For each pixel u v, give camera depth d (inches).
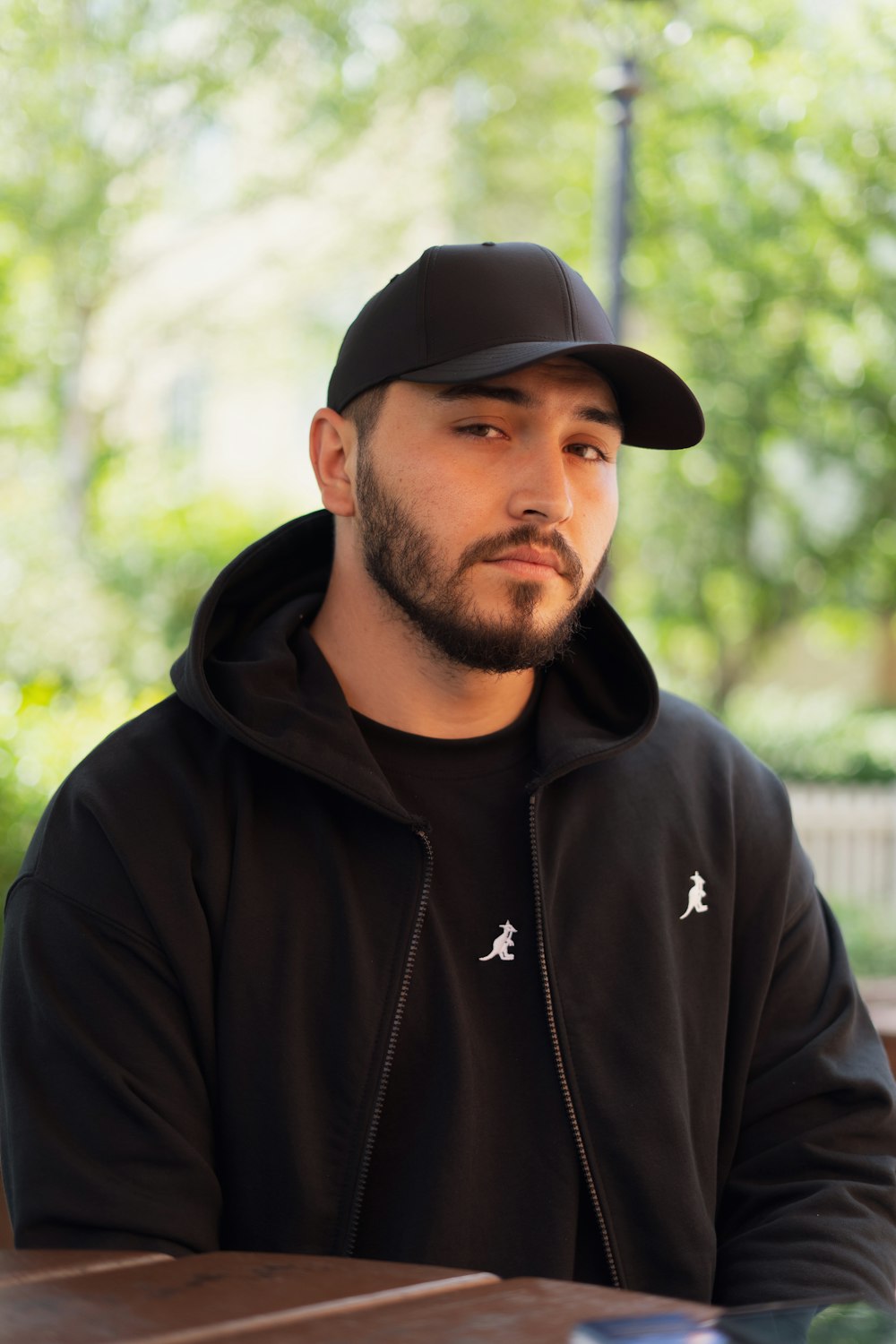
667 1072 65.2
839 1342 37.8
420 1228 59.6
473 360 63.8
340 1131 60.4
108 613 451.5
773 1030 71.7
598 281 418.3
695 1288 63.0
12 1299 38.9
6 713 191.5
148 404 639.1
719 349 466.0
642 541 519.8
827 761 515.5
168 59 520.1
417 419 64.7
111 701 247.4
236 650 72.2
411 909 63.6
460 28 532.7
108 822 62.0
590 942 66.7
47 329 532.7
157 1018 59.7
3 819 172.6
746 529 510.6
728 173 435.5
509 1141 62.7
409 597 64.7
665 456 493.7
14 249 490.6
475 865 66.8
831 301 445.7
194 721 67.4
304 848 64.3
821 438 479.5
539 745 69.1
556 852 67.5
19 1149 57.7
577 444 66.9
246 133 553.9
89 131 523.5
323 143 548.4
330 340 635.5
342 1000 61.9
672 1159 63.8
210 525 548.7
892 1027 107.4
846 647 685.9
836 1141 68.2
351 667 69.3
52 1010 59.3
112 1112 57.8
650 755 73.0
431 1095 61.9
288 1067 60.4
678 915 69.5
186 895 61.6
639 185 417.4
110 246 534.6
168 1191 56.9
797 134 414.0
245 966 61.5
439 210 589.3
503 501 63.7
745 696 627.8
